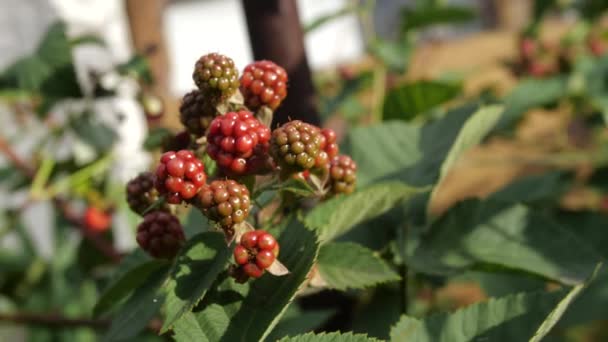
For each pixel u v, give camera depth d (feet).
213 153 1.12
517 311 1.19
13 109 2.93
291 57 1.59
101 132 2.77
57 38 2.31
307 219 1.24
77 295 2.95
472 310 1.20
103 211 2.80
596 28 3.38
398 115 2.02
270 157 1.13
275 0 1.58
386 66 2.76
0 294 3.07
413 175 1.51
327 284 1.21
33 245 3.24
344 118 3.14
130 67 2.22
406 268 1.40
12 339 3.19
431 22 2.87
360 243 1.44
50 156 2.65
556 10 3.56
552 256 1.33
